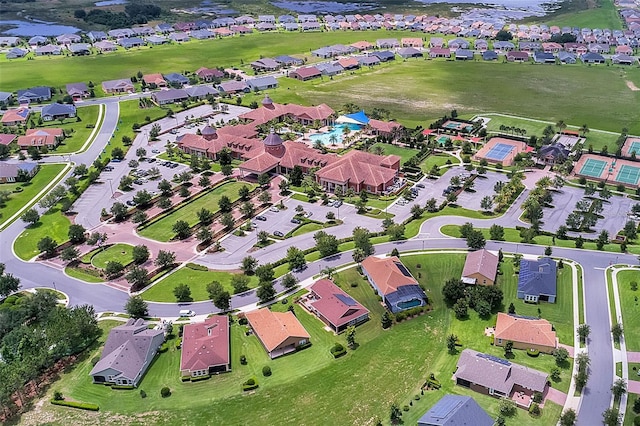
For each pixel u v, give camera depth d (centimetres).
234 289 16075
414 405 11675
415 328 14325
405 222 19675
